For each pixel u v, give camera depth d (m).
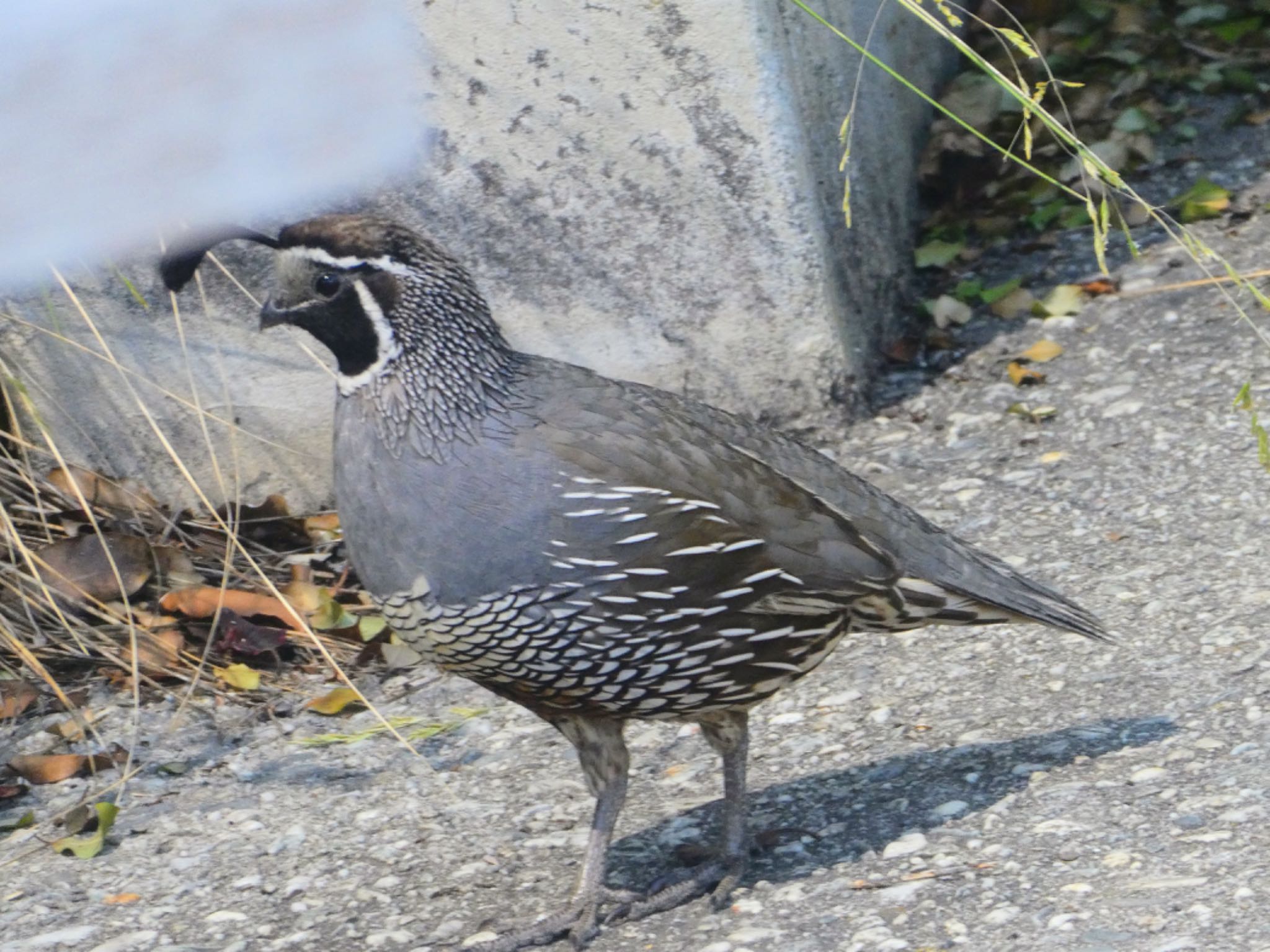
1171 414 10.48
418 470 6.63
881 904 6.56
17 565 10.03
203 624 9.86
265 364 10.74
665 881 7.11
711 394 10.87
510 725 8.91
